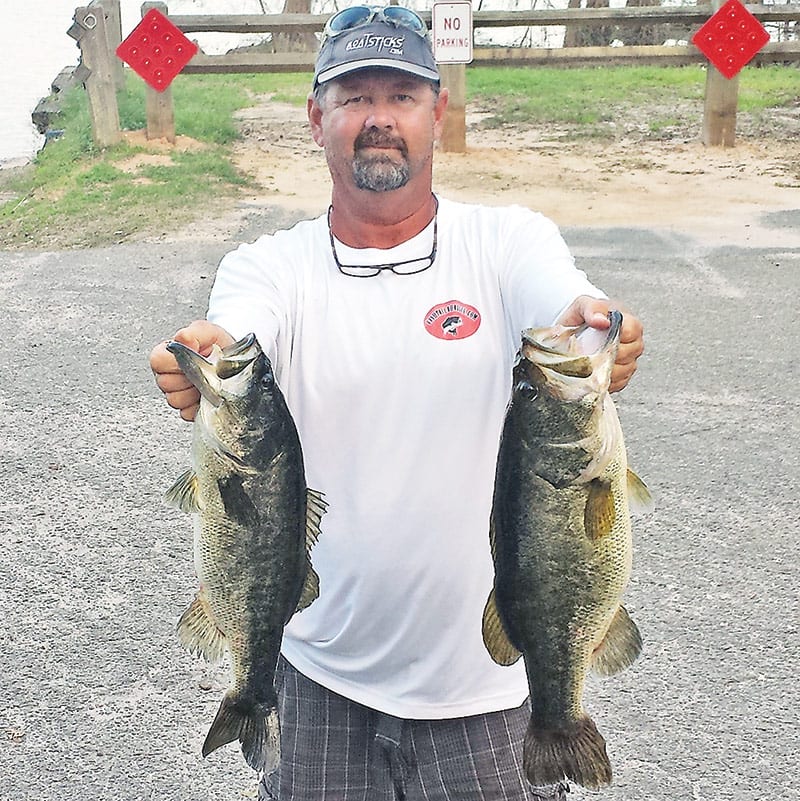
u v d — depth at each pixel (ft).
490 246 9.45
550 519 8.13
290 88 71.87
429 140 9.52
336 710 9.71
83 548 18.34
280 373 9.47
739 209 41.19
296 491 8.19
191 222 38.96
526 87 67.67
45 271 33.86
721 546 18.22
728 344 27.22
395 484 9.24
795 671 15.11
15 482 20.54
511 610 8.41
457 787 9.50
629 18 50.34
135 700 14.73
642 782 13.19
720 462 21.09
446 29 48.49
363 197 9.30
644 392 24.32
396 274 9.43
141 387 24.90
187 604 16.76
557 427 7.93
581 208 41.57
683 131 54.60
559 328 8.12
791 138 52.80
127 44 48.75
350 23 9.46
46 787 13.24
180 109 58.65
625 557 8.29
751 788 13.08
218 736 8.54
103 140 49.08
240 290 9.42
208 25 49.34
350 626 9.49
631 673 15.10
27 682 15.03
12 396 24.39
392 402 9.24
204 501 8.07
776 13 51.08
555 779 8.61
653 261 34.45
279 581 8.20
